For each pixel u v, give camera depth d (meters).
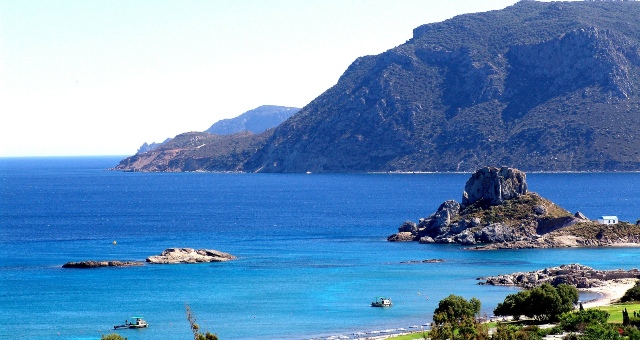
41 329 186.50
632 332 154.12
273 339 177.00
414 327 185.25
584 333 156.62
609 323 165.75
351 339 174.88
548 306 181.38
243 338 178.12
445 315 164.50
